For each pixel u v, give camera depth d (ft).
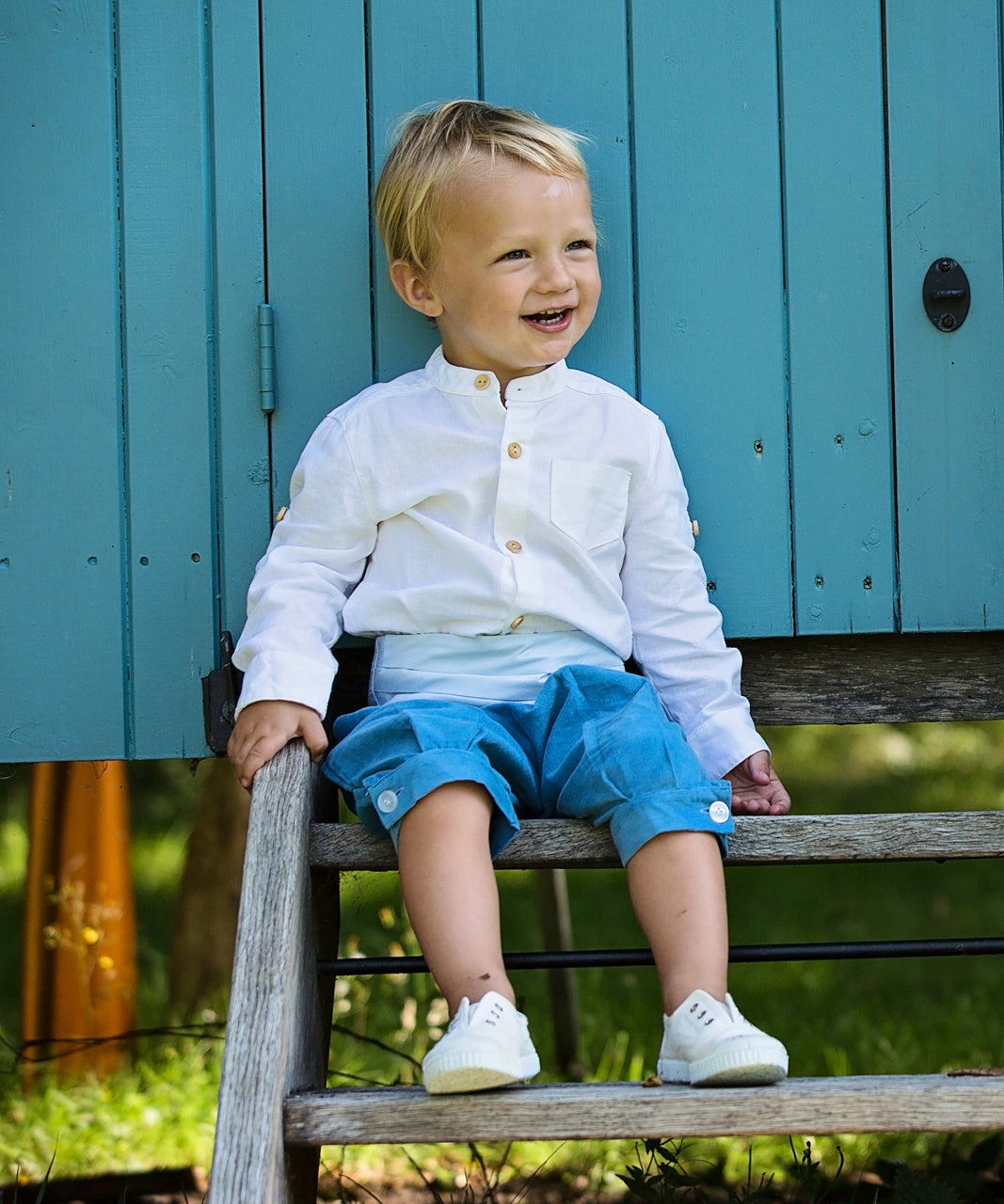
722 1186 7.80
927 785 24.76
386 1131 4.77
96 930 10.66
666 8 7.13
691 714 6.57
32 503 7.07
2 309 7.09
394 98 7.10
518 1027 4.90
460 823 5.36
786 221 7.13
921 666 7.27
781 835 5.71
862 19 7.12
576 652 6.48
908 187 7.12
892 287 7.13
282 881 5.38
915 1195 6.63
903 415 7.12
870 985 13.50
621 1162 9.23
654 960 5.61
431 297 6.64
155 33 7.11
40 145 7.09
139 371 7.09
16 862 20.58
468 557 6.47
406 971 5.71
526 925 16.96
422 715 5.75
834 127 7.13
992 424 7.10
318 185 7.09
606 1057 11.23
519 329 6.38
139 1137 9.53
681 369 7.13
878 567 7.11
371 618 6.51
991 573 7.09
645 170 7.13
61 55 7.11
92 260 7.10
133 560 7.06
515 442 6.56
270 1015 5.00
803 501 7.12
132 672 7.04
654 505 6.77
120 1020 11.37
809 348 7.13
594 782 5.66
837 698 7.27
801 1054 11.13
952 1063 10.71
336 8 7.10
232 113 7.10
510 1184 9.03
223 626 7.05
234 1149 4.68
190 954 13.10
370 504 6.59
